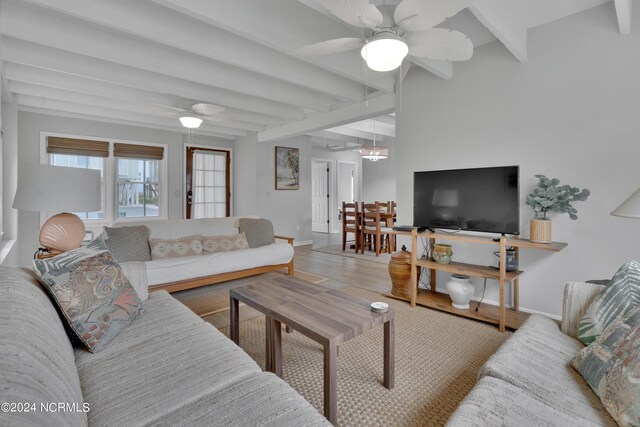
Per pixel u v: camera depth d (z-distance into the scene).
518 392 1.13
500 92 3.03
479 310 2.95
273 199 6.60
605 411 1.06
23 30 2.35
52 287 1.45
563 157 2.72
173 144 6.07
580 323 1.55
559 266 2.76
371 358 2.14
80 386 1.12
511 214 2.69
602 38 2.52
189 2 2.12
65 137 4.96
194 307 3.13
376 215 5.74
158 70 3.02
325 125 4.81
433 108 3.49
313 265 4.99
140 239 3.47
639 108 2.39
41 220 4.80
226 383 1.19
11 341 0.84
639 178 2.40
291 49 2.66
